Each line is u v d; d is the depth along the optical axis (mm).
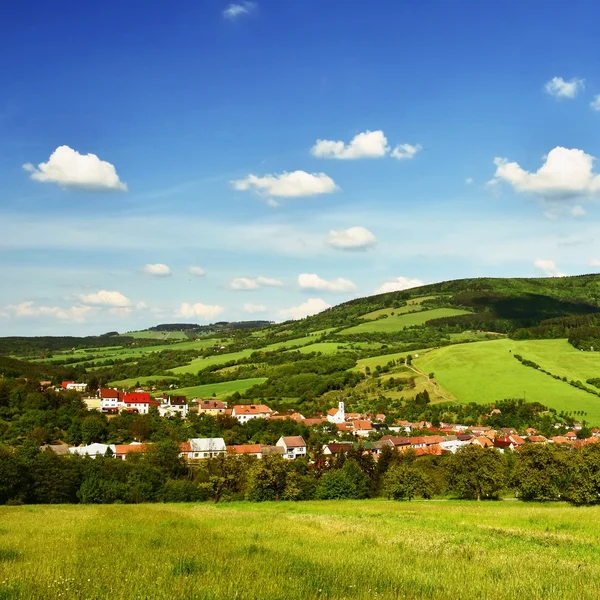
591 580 18750
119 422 149125
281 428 162375
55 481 85312
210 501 87875
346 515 47719
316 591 15922
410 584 17344
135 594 14883
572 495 68750
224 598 14742
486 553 24234
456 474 87750
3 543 26297
